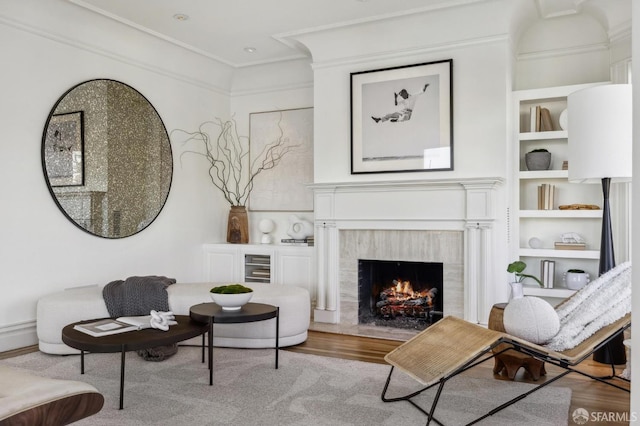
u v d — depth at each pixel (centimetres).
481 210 436
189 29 491
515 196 466
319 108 519
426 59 470
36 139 425
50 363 366
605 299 284
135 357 380
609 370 354
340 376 339
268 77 609
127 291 399
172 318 330
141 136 519
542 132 458
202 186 598
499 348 337
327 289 508
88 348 275
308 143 588
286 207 603
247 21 473
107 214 484
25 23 414
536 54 494
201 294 415
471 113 452
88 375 337
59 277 444
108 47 483
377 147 490
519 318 277
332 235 505
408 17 461
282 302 412
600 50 472
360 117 497
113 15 455
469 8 440
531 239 475
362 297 505
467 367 257
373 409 281
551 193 465
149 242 530
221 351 400
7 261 405
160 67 538
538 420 265
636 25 129
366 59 495
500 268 440
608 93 320
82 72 462
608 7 434
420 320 489
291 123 599
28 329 420
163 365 359
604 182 347
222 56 571
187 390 309
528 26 490
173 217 559
